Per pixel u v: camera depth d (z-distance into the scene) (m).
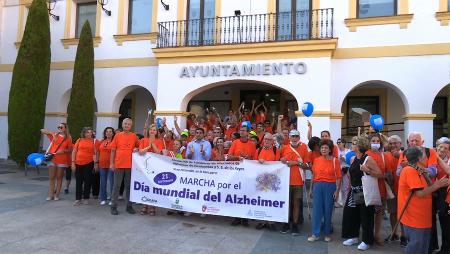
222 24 11.48
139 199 7.04
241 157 6.48
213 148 7.92
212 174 6.50
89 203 7.86
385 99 12.12
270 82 10.37
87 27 12.29
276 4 11.20
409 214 4.13
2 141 14.59
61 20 13.97
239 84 13.20
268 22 11.01
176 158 6.80
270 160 6.28
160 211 7.33
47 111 13.88
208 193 6.50
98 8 13.27
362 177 5.28
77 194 7.70
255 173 6.21
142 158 7.08
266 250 5.16
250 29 11.09
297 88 10.12
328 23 10.62
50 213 6.91
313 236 5.67
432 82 9.92
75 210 7.20
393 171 5.62
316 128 9.88
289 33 10.88
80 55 12.18
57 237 5.48
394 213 5.64
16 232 5.68
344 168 6.85
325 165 5.70
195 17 12.07
